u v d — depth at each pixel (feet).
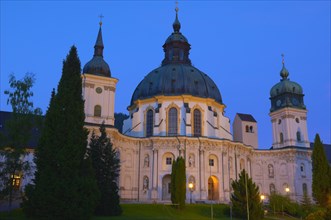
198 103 281.13
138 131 282.15
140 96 292.40
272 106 339.77
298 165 304.71
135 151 261.85
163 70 298.76
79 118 144.66
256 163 309.63
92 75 246.27
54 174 131.85
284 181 303.27
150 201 236.43
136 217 158.40
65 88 145.59
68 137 138.00
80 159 139.74
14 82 157.38
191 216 178.40
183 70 295.07
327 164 238.48
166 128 271.69
